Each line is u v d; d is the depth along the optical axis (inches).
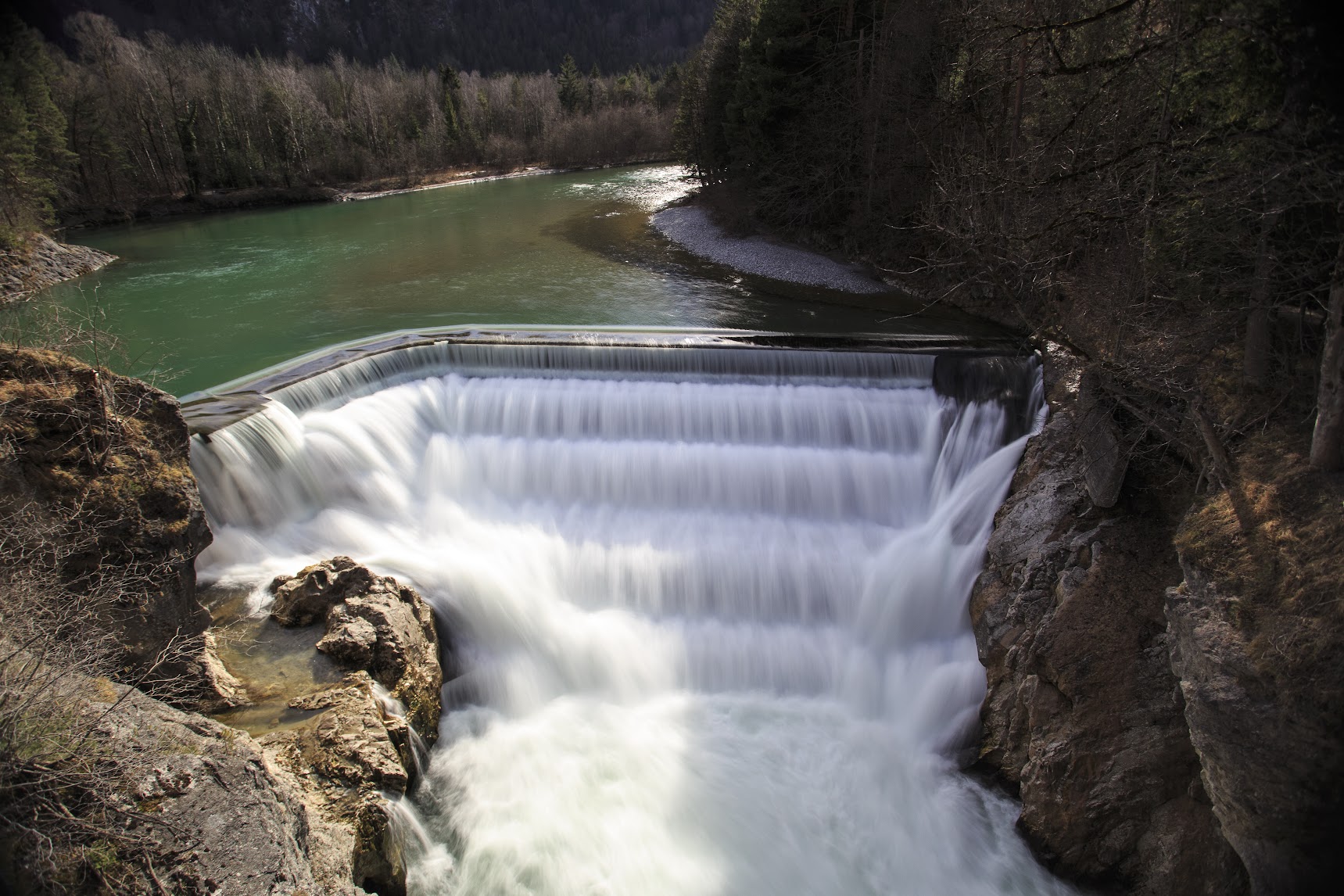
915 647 540.4
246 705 401.4
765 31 1352.1
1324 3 336.5
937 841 426.0
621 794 446.0
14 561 323.9
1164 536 431.8
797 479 634.8
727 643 551.5
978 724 474.6
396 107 4001.0
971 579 536.4
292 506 565.0
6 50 1893.5
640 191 2294.5
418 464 641.6
